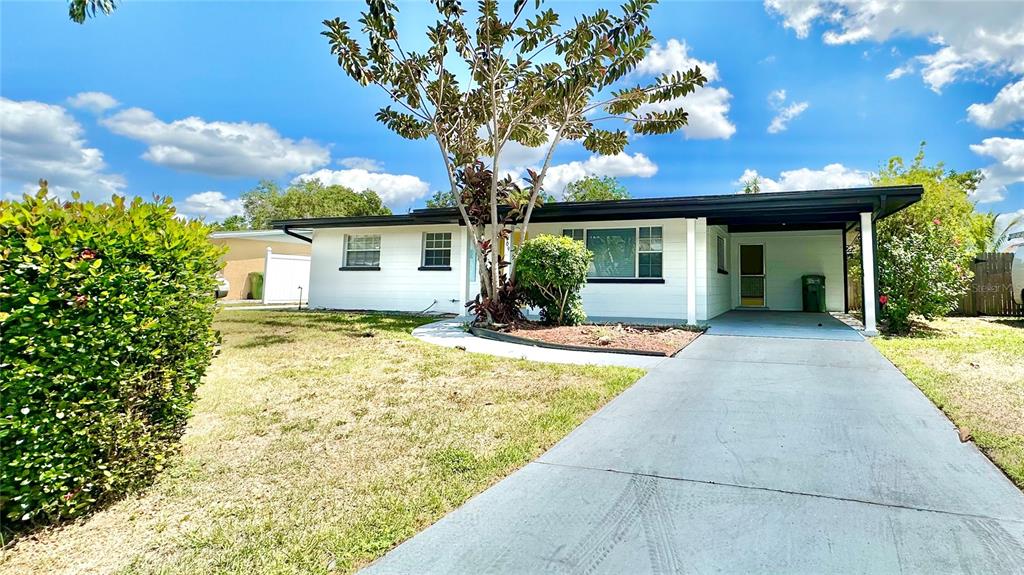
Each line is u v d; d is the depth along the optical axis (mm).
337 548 2088
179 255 2707
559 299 9266
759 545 2074
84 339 2232
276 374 5418
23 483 2072
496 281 9484
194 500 2510
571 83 8438
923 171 15789
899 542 2088
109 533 2195
